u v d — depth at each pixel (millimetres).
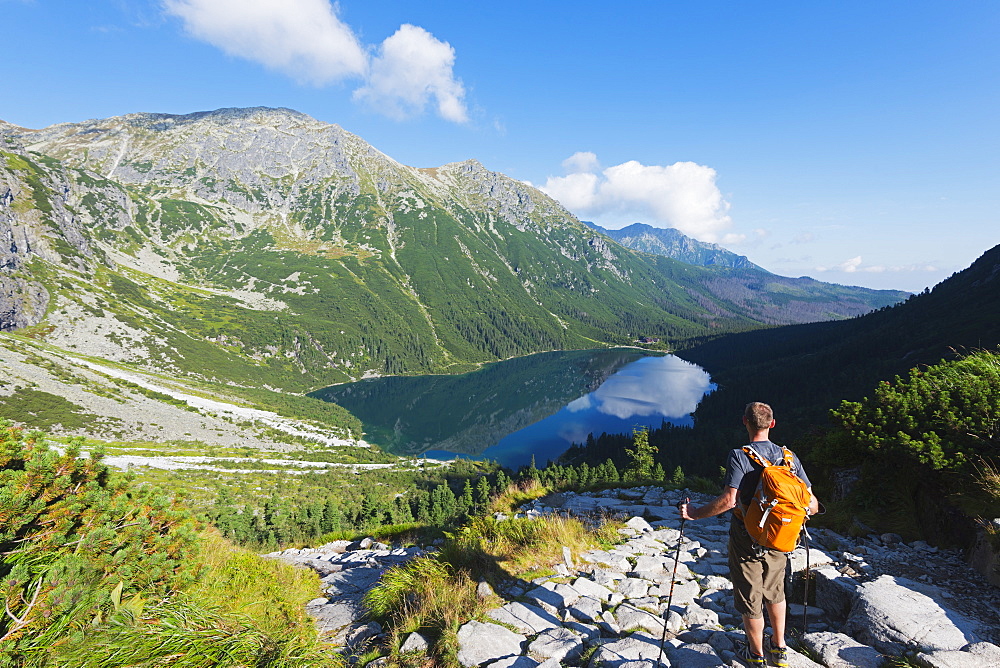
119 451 110938
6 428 4719
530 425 184250
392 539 12570
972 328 155750
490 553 6770
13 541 4012
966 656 3645
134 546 4574
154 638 3727
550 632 4656
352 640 4945
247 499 88750
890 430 7871
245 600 5305
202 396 165250
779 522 3646
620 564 6871
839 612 5125
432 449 162000
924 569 5793
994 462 6324
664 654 4168
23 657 3270
